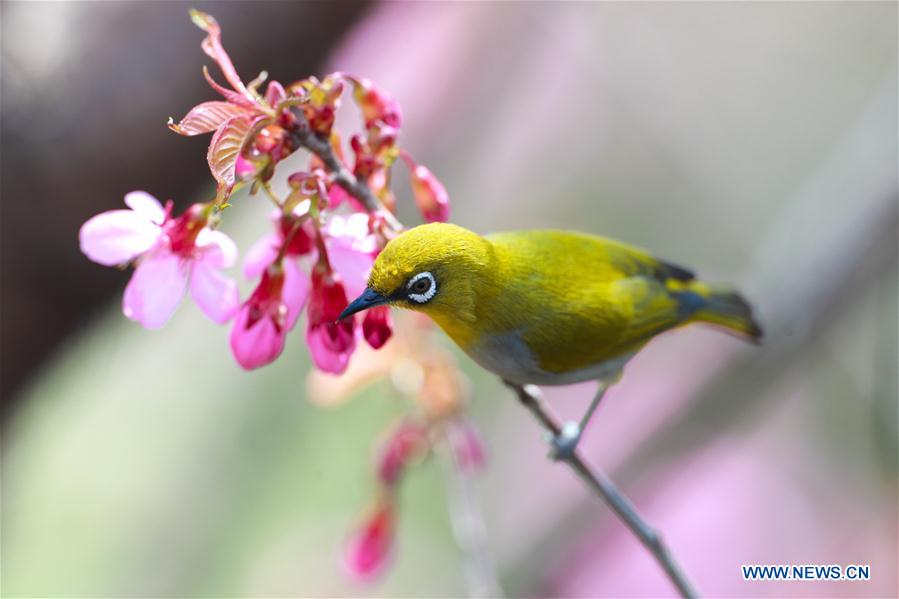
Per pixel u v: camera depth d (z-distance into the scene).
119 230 4.52
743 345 11.19
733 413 11.61
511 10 12.60
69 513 12.76
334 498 12.75
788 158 12.97
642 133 13.44
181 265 4.63
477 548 7.64
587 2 13.36
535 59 12.98
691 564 11.67
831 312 10.66
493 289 5.71
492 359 6.06
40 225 6.36
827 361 11.64
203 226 4.64
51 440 12.62
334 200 5.12
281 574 12.52
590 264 6.55
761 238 12.77
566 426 6.55
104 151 6.36
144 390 13.16
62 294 6.57
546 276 6.14
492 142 13.29
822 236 10.82
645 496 12.05
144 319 4.59
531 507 12.48
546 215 13.32
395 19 10.75
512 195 13.45
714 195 13.12
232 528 12.80
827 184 11.12
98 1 6.52
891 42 13.27
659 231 13.14
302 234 4.77
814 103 13.27
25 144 6.21
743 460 12.09
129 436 13.09
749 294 10.83
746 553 11.73
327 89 4.66
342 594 12.40
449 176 13.16
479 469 7.86
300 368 13.20
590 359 6.43
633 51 13.45
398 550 12.72
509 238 6.23
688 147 13.34
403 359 7.61
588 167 13.50
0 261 6.35
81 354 11.09
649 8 13.52
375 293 4.95
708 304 7.36
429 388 7.63
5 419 6.87
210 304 4.65
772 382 11.23
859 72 13.26
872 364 11.25
